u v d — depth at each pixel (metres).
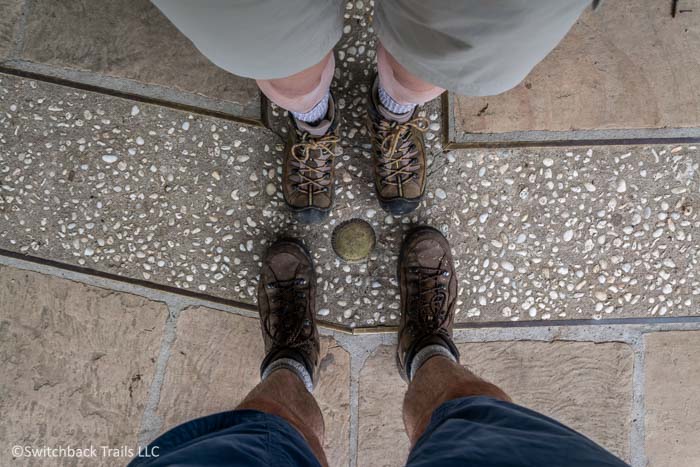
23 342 1.22
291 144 1.14
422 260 1.16
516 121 1.20
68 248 1.21
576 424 1.23
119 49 1.20
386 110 1.04
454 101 1.20
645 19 1.19
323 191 1.15
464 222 1.21
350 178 1.20
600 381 1.22
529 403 1.23
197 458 0.67
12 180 1.21
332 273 1.21
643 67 1.20
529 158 1.20
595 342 1.22
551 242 1.21
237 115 1.20
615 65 1.20
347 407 1.23
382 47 0.85
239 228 1.21
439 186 1.21
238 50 0.65
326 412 1.23
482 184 1.21
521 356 1.22
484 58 0.64
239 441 0.73
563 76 1.20
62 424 1.23
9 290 1.22
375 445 1.23
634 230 1.21
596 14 1.20
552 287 1.21
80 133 1.21
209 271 1.21
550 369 1.23
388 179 1.14
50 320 1.22
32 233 1.21
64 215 1.21
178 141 1.20
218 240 1.21
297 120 1.03
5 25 1.20
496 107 1.20
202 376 1.23
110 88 1.20
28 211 1.21
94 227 1.21
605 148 1.20
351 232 1.20
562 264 1.21
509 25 0.57
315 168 1.13
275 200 1.21
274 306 1.15
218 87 1.20
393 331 1.22
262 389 0.95
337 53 1.19
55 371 1.22
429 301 1.14
